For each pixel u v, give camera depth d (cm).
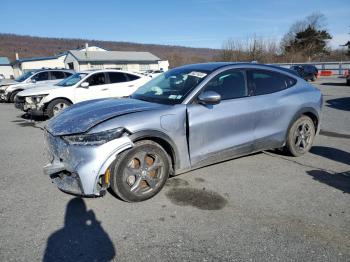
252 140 446
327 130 729
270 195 378
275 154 532
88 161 322
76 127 339
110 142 327
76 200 369
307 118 512
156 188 369
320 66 4072
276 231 300
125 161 342
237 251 271
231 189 396
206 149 405
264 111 451
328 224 312
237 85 439
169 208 347
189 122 384
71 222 321
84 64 4856
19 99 959
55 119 388
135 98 446
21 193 392
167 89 432
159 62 5478
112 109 373
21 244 285
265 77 473
